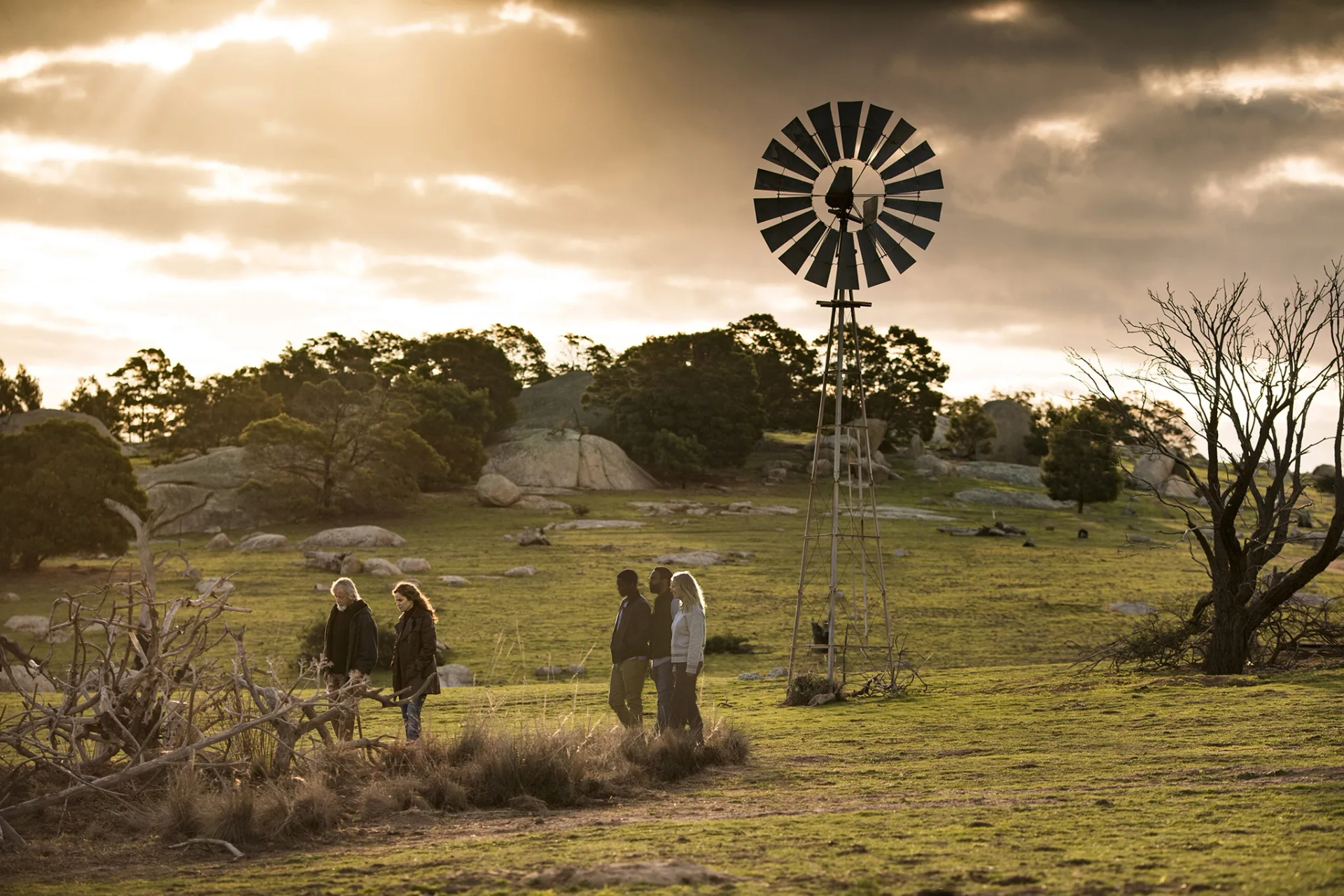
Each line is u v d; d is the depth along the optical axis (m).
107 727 10.01
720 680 30.95
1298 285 22.88
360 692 11.59
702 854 7.54
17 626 42.12
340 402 94.12
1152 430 24.78
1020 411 144.12
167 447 114.94
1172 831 7.81
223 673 11.23
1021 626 46.84
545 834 8.80
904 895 6.16
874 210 24.56
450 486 108.94
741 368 123.75
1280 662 24.38
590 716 19.47
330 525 87.88
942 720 17.91
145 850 8.54
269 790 9.45
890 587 59.44
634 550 74.31
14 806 8.82
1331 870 6.28
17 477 63.47
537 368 186.88
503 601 54.12
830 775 12.23
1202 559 72.38
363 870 7.48
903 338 135.25
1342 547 22.12
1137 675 23.61
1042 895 6.08
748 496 109.44
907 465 128.38
